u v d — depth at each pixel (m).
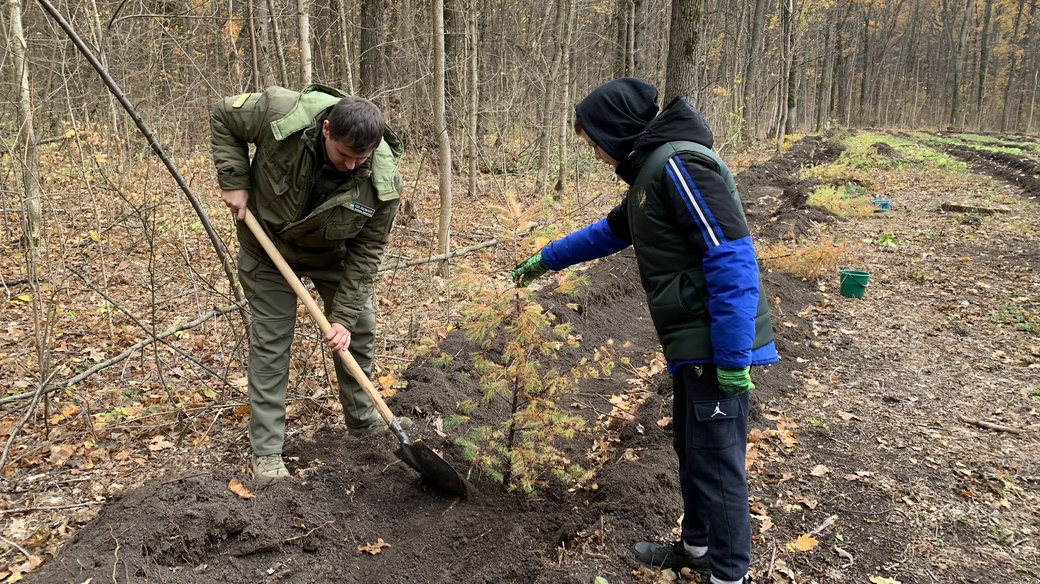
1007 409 4.23
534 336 3.07
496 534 3.07
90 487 3.20
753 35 21.42
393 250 7.40
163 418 3.86
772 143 22.91
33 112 4.83
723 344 2.20
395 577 2.83
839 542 2.98
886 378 4.76
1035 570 2.77
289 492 3.10
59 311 5.29
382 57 13.22
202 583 2.63
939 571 2.79
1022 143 27.20
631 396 4.57
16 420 3.80
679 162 2.23
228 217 7.20
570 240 2.92
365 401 3.60
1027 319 5.87
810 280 7.16
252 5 6.39
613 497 3.22
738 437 2.41
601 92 2.40
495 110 11.95
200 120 7.57
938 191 13.52
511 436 3.33
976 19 50.38
